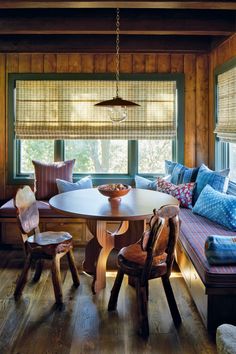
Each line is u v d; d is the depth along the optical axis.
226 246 2.62
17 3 3.05
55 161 5.25
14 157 5.20
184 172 4.70
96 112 5.12
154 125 5.14
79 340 2.57
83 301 3.16
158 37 4.69
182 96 5.11
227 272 2.54
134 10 3.88
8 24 3.89
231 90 4.19
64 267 3.96
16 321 2.82
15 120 5.15
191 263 3.11
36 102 5.12
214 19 3.89
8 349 2.46
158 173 5.29
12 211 4.48
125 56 5.09
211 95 4.98
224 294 2.56
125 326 2.76
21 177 5.26
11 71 5.09
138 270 2.68
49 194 4.89
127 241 3.62
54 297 3.22
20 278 3.24
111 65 5.09
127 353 2.43
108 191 3.44
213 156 4.93
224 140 4.48
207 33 3.97
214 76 4.83
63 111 5.12
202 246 3.03
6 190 5.21
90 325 2.77
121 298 3.22
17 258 4.24
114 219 2.86
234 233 3.38
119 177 5.25
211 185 4.18
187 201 4.32
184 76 5.09
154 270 2.70
